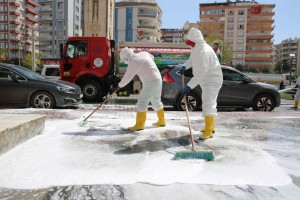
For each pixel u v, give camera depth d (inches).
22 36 3467.0
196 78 215.5
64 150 186.7
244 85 460.1
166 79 439.8
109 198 122.2
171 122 309.7
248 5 3595.0
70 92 414.0
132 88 559.5
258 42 3631.9
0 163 160.1
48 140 210.2
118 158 172.2
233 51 3666.3
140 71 251.6
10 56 3373.5
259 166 161.0
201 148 197.8
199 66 214.8
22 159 167.2
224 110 506.0
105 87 570.9
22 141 199.8
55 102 408.2
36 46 3597.4
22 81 405.7
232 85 456.8
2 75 409.7
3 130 173.3
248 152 189.3
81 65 563.2
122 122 291.9
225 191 129.3
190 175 146.0
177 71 440.1
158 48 585.3
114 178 140.9
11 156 172.2
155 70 254.1
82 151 185.3
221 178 142.7
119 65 589.6
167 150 191.6
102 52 560.1
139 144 205.9
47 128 253.3
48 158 169.6
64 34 3353.8
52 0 3361.2
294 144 219.0
